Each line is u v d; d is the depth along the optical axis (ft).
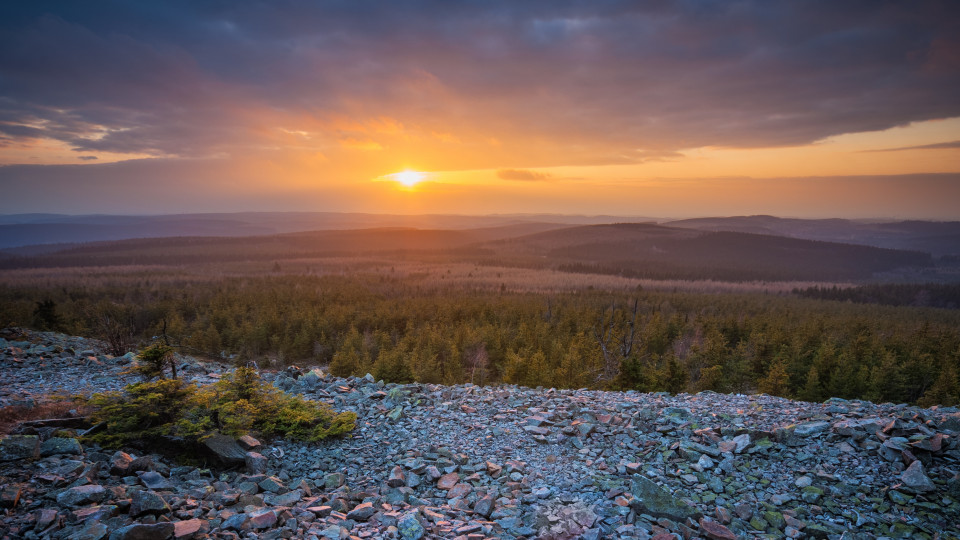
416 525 26.23
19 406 39.17
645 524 27.30
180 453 34.32
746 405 46.34
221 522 25.57
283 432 40.55
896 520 26.96
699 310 408.46
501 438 40.04
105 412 35.01
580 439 39.11
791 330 254.68
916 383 156.15
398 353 156.97
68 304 357.20
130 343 91.61
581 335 201.05
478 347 207.92
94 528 22.43
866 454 33.17
